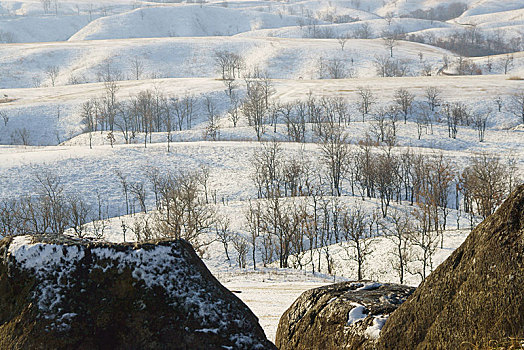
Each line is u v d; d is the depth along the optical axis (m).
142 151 113.12
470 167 94.06
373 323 8.95
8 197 87.12
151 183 98.38
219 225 75.12
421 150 108.56
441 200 87.19
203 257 66.12
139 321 6.84
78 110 161.00
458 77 181.50
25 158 105.00
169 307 6.89
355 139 122.12
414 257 58.41
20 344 6.68
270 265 64.50
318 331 10.16
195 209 75.62
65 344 6.68
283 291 36.06
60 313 6.82
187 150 114.19
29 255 7.14
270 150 108.00
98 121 151.38
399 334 7.75
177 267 7.15
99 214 82.06
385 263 59.31
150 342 6.75
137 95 171.62
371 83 176.75
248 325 7.04
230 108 160.88
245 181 98.06
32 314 6.82
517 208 6.25
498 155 103.50
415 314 7.49
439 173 86.81
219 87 178.12
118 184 97.12
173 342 6.73
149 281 6.98
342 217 78.75
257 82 173.38
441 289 7.04
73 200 85.56
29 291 6.98
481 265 6.38
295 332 10.98
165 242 7.36
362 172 92.75
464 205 85.00
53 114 158.12
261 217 73.44
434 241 61.84
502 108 138.62
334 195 90.81
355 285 11.41
